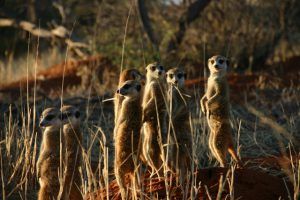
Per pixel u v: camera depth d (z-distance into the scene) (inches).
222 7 553.3
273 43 550.0
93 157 287.6
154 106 225.9
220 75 241.1
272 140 303.9
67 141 215.8
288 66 536.1
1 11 660.1
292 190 210.7
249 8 551.2
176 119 222.7
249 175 208.8
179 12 586.9
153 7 596.1
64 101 389.4
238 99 404.5
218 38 546.3
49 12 689.6
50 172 210.7
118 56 516.4
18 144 268.4
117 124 216.8
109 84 486.3
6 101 403.2
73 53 601.6
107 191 203.9
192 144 217.5
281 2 553.0
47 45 738.2
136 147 214.4
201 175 208.4
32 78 561.0
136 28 542.3
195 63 531.2
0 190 250.4
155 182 210.7
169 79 233.9
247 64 544.7
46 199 209.8
